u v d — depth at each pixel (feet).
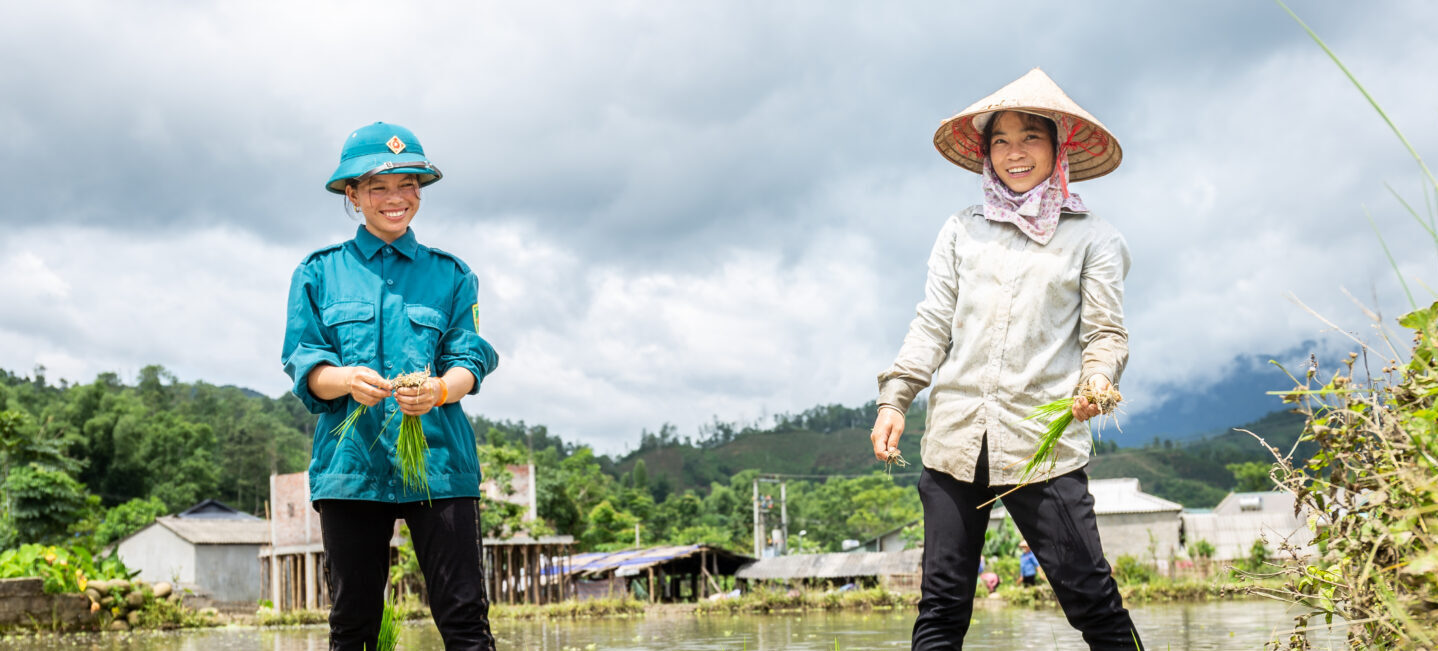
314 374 9.57
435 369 10.23
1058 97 9.81
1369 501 5.78
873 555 91.81
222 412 457.68
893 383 10.23
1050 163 9.96
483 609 9.82
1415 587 5.40
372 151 10.22
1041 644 21.15
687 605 73.67
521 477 84.64
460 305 10.61
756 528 177.27
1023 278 9.71
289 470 430.20
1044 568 9.36
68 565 37.42
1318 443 6.29
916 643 9.75
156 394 449.06
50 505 61.52
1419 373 5.90
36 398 368.89
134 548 145.79
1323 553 6.36
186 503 336.29
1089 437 9.46
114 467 333.21
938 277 10.37
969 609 9.73
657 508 387.55
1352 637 6.12
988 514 9.80
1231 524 120.26
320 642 29.81
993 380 9.64
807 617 44.68
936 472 9.91
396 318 9.99
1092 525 9.20
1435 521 5.40
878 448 10.10
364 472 9.58
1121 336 9.57
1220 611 35.29
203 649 26.53
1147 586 51.60
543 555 90.48
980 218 10.23
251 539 141.18
